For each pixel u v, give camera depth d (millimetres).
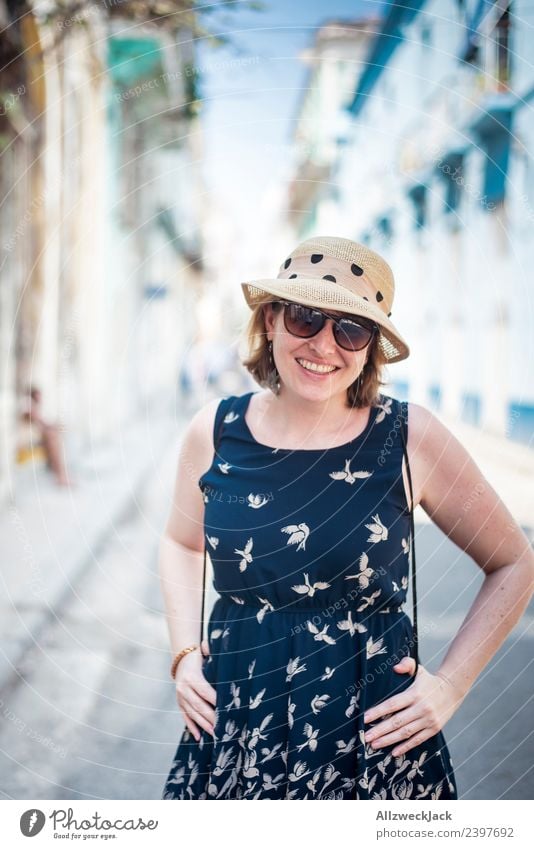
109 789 2754
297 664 1480
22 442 8070
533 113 10203
